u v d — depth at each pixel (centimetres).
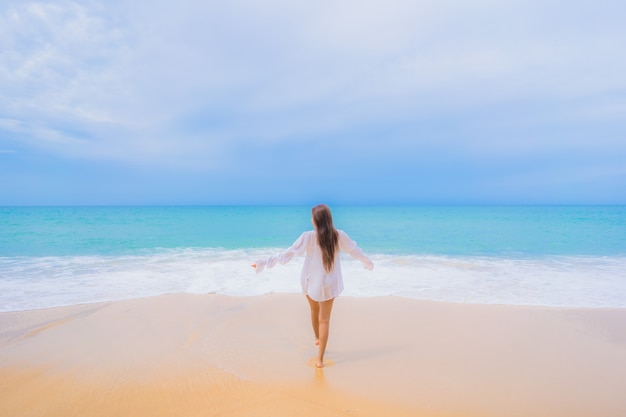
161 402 310
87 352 416
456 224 2562
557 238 1592
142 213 4200
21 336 465
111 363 387
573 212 4756
